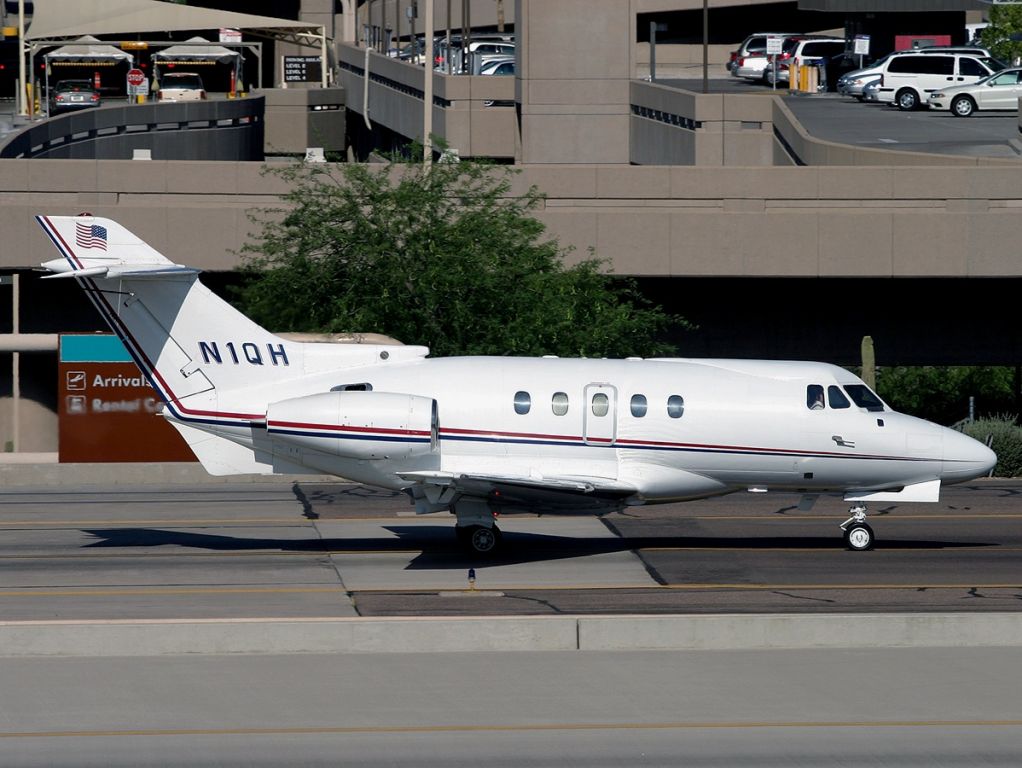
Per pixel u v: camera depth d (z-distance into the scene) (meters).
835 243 159.50
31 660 67.94
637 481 94.25
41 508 113.31
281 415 91.19
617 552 97.19
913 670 67.25
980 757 56.41
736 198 161.75
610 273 159.88
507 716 60.47
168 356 93.94
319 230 147.88
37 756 55.50
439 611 79.81
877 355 168.75
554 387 94.38
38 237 156.88
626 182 162.38
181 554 95.44
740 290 167.50
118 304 93.31
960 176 159.25
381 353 95.88
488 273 147.00
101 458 128.75
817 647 71.25
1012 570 91.81
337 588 85.56
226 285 164.88
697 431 94.69
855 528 98.44
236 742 57.19
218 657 68.75
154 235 158.50
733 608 81.12
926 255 159.12
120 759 55.25
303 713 60.66
